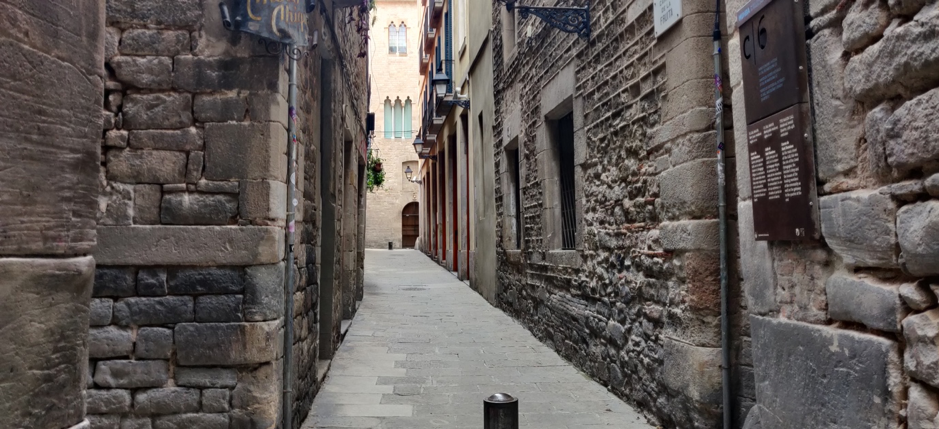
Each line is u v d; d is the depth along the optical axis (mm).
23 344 1549
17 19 1532
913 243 1864
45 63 1622
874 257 2082
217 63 3520
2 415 1487
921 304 1887
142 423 3414
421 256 24297
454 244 16797
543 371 5910
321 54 5762
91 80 1800
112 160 3445
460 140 14570
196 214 3475
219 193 3496
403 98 33719
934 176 1796
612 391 5129
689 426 3818
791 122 2449
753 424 2871
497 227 10094
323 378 5465
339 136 6750
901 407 1966
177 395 3426
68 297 1697
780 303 2672
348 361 6293
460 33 14234
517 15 8344
